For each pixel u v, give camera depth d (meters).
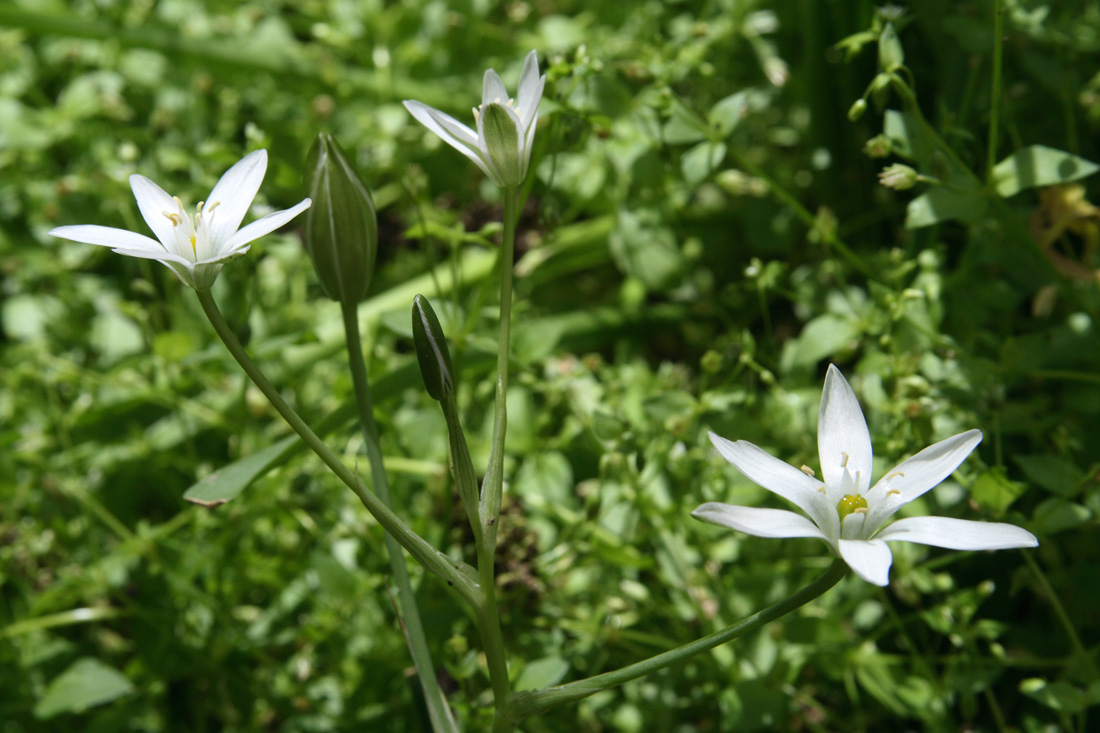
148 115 0.67
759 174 0.45
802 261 0.56
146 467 0.50
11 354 0.55
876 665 0.42
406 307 0.53
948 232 0.52
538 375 0.48
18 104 0.63
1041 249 0.44
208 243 0.35
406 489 0.46
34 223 0.59
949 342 0.43
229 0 0.69
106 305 0.57
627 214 0.50
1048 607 0.44
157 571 0.46
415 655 0.37
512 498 0.45
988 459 0.45
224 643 0.45
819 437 0.35
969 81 0.46
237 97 0.64
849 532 0.34
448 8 0.62
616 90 0.47
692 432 0.44
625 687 0.44
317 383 0.51
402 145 0.60
